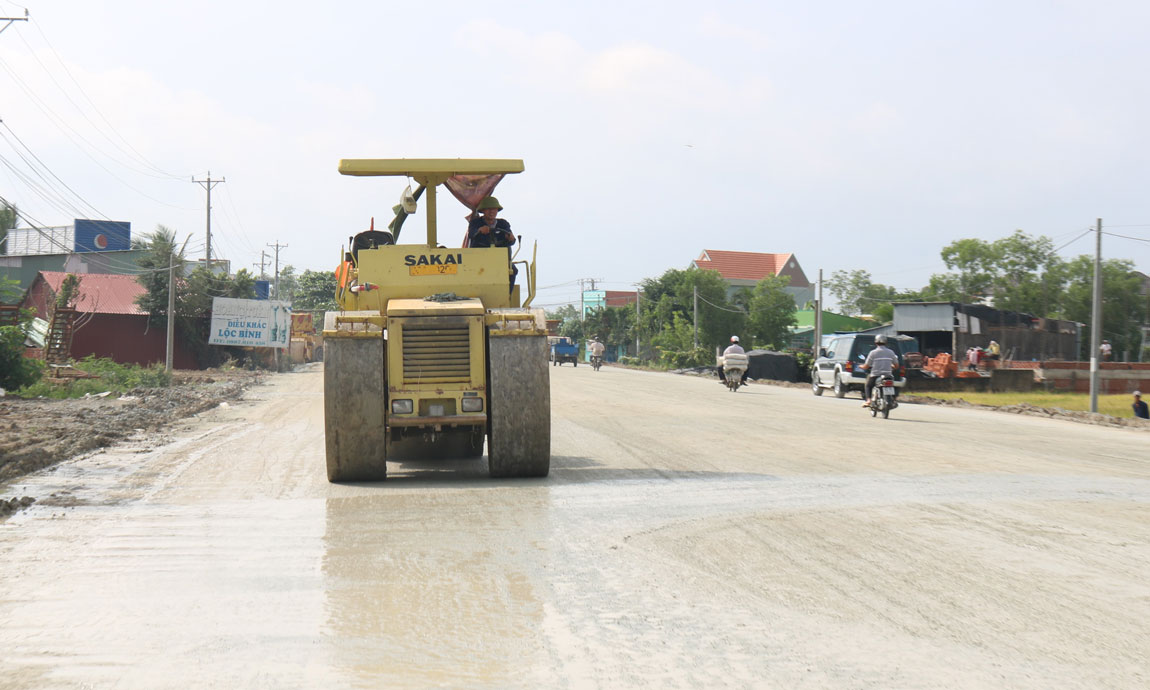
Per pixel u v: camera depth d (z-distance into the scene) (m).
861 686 3.94
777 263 117.00
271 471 10.82
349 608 5.10
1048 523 7.68
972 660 4.27
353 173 11.14
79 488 9.45
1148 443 16.80
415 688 3.92
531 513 8.04
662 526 7.46
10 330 26.80
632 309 101.69
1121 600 5.30
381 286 10.58
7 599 5.27
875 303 113.69
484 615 4.97
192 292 54.44
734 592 5.44
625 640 4.55
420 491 9.27
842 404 27.05
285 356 60.62
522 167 11.27
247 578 5.76
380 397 9.58
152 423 17.67
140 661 4.25
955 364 40.47
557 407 22.64
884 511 8.20
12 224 75.56
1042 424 21.67
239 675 4.07
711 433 16.02
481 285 10.70
